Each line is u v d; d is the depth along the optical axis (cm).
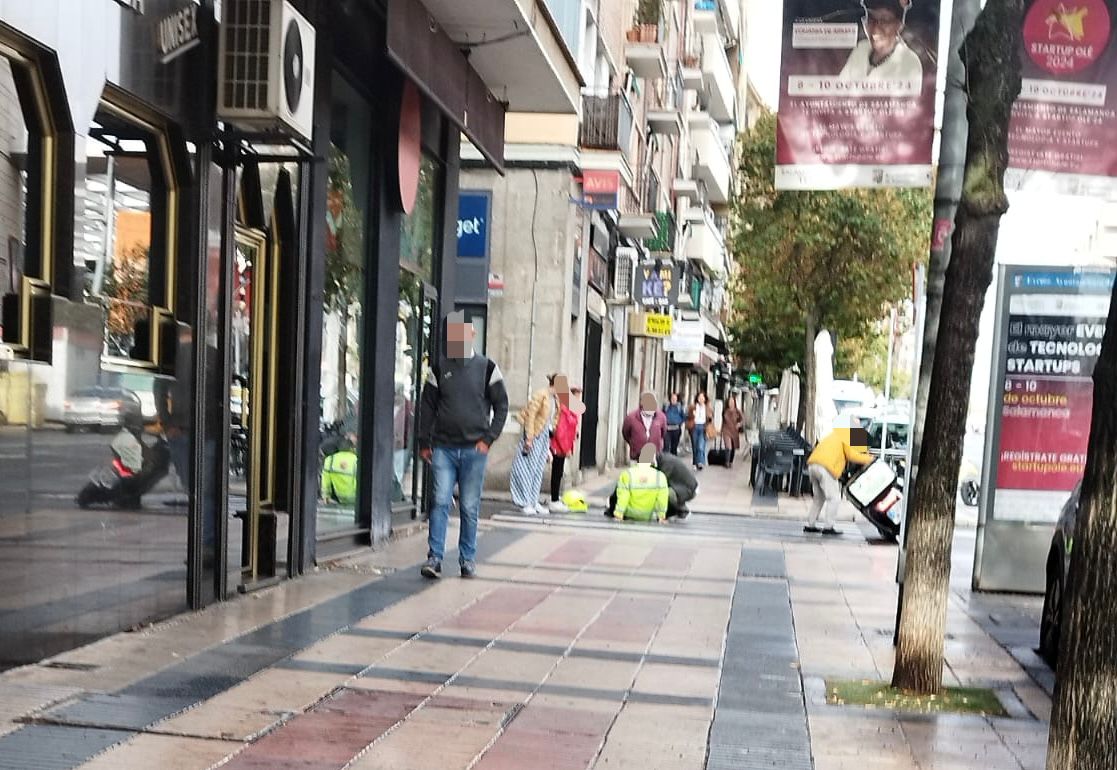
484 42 1153
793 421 3569
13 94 544
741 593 961
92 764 445
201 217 707
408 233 1230
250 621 712
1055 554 768
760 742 527
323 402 969
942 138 779
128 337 648
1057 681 359
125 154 646
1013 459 1044
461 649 682
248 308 821
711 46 4325
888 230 2800
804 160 789
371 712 541
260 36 711
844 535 1550
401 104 1108
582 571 1032
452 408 935
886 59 781
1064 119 750
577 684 618
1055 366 1040
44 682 539
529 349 2005
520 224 2011
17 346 546
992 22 604
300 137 759
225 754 468
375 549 1086
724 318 5981
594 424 2583
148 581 670
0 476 527
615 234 2694
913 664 628
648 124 3164
